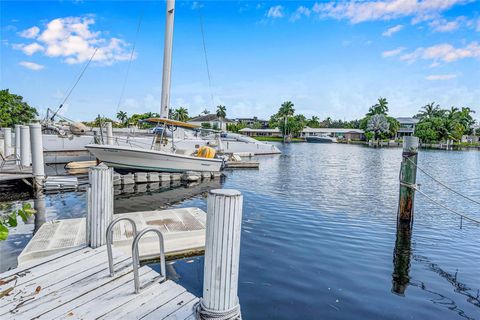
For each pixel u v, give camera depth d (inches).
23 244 259.4
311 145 2741.1
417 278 217.8
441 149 2434.8
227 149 1348.4
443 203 495.5
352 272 223.9
